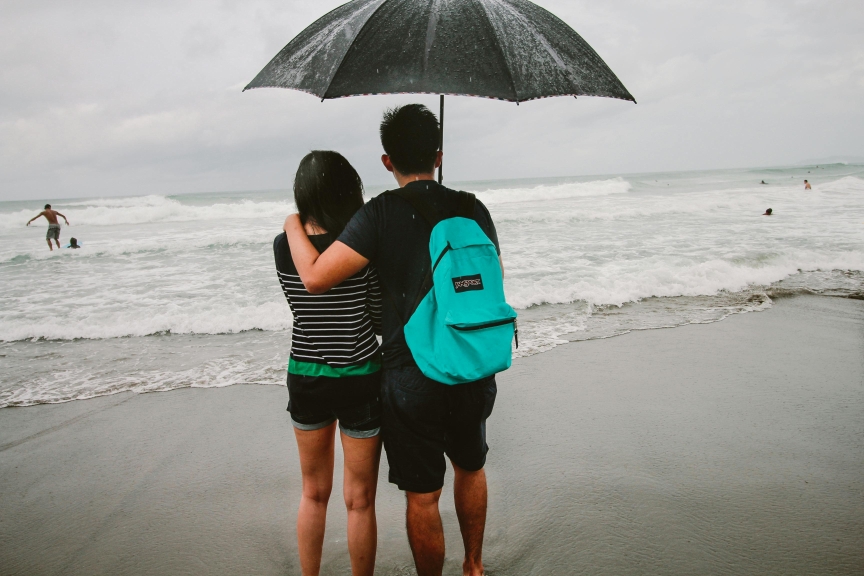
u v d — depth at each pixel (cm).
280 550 247
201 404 414
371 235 163
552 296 701
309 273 161
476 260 163
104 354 538
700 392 412
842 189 2444
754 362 473
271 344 564
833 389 411
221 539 255
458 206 173
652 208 1842
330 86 174
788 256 905
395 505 281
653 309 661
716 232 1217
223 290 795
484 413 179
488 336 161
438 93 169
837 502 266
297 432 188
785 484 284
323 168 175
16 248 1389
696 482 289
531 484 291
